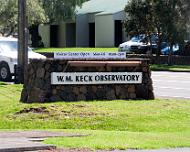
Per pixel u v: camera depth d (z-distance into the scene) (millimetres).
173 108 29016
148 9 77562
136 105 29328
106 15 113688
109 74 31562
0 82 47250
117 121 25734
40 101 30312
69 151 18125
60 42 128125
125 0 120375
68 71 30828
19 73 44094
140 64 32188
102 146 18781
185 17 74875
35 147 18281
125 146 18953
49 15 118500
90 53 31328
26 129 24516
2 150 17766
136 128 24953
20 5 43156
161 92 41375
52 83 30547
